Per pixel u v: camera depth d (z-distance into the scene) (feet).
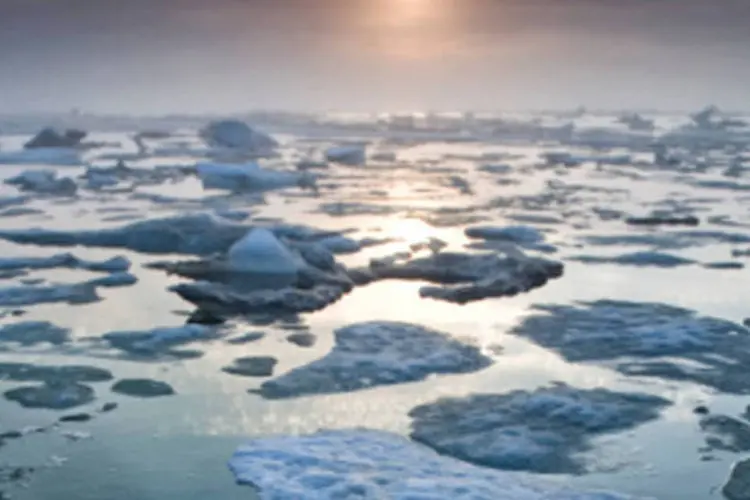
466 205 98.63
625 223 86.02
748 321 49.70
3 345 44.27
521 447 32.14
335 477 29.12
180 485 29.12
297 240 72.69
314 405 36.52
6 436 33.14
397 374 40.11
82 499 28.14
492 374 40.47
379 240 74.54
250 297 52.80
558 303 53.67
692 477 30.09
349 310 51.96
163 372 40.52
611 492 28.25
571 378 39.96
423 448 32.24
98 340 45.21
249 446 31.81
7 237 72.95
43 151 140.97
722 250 71.87
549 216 90.63
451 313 51.26
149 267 62.64
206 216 75.46
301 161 148.05
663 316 50.42
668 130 231.30
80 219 83.76
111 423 34.42
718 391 38.50
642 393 38.01
